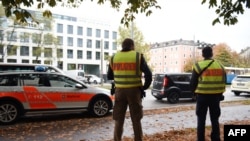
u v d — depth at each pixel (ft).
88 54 265.13
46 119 35.24
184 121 33.42
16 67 43.06
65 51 251.80
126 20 25.90
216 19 21.16
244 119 34.65
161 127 29.60
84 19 263.08
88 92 36.27
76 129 28.96
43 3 20.85
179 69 373.40
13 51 146.72
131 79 17.04
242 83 73.77
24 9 18.39
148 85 17.12
